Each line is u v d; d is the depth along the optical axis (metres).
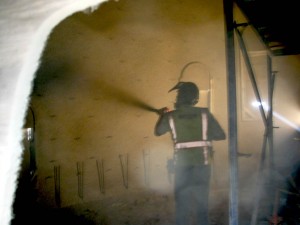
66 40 4.69
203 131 3.44
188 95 3.52
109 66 5.27
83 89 4.96
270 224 3.86
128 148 5.52
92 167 5.05
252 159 6.78
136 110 5.63
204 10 6.51
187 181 3.42
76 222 4.43
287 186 4.46
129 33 5.49
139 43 5.63
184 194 3.45
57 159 4.64
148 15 5.71
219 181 6.31
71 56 4.78
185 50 6.25
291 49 3.91
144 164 5.69
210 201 5.31
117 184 5.34
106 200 5.16
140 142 5.68
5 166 0.79
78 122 4.90
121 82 5.43
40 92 4.42
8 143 0.80
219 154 6.41
